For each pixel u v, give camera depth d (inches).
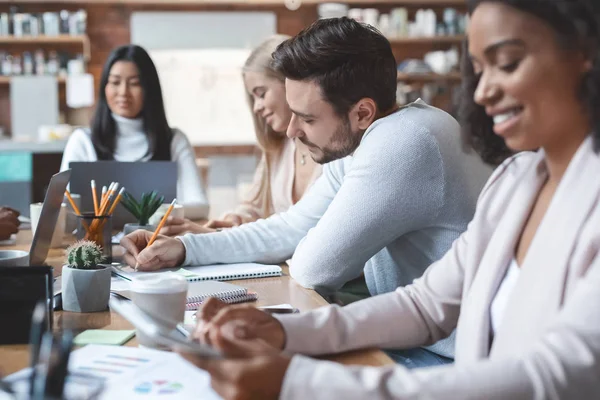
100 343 47.4
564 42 35.1
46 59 276.7
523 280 38.8
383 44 71.0
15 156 227.1
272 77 107.2
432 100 288.2
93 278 56.7
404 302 50.3
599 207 36.4
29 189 218.5
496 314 43.0
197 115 293.9
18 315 48.0
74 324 52.9
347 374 33.7
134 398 37.1
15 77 262.2
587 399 31.2
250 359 35.8
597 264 34.1
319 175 105.8
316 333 45.9
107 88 138.6
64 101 279.4
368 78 69.7
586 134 38.3
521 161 45.9
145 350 45.4
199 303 58.4
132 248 75.4
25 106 262.8
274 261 80.8
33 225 96.6
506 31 35.6
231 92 294.0
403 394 32.2
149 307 50.4
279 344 44.4
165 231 88.6
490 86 36.9
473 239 46.0
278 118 109.3
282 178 116.3
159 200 88.7
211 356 35.7
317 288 68.4
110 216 77.4
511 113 37.2
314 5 292.5
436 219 69.9
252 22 291.6
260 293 65.1
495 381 31.6
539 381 31.3
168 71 290.2
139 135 141.3
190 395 37.6
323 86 69.3
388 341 48.8
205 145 294.7
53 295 54.2
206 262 76.6
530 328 37.5
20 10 277.3
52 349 33.7
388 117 70.4
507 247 43.1
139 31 286.8
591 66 35.1
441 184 68.6
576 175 37.9
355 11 285.7
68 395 31.6
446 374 32.6
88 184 102.8
